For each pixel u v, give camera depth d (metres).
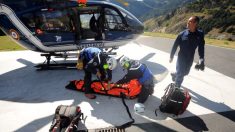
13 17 6.90
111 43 8.16
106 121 4.41
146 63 8.60
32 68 7.88
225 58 9.66
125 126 4.23
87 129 4.10
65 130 3.68
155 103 5.25
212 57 9.81
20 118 4.50
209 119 4.60
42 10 7.00
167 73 7.44
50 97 5.48
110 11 7.84
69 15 7.32
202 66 5.11
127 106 5.02
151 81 5.16
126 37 8.34
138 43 12.66
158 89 6.09
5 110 4.82
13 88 6.05
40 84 6.36
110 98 5.42
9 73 7.31
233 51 11.19
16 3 6.84
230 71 7.84
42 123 4.32
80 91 5.77
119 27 8.11
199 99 5.55
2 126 4.21
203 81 6.80
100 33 7.82
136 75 5.12
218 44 13.60
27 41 7.31
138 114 4.72
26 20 7.00
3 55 9.56
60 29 7.36
